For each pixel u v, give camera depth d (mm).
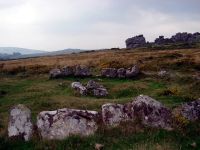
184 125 17578
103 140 15508
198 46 132750
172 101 27031
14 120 16844
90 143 15047
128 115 17625
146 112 17547
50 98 29781
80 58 89312
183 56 71938
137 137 15797
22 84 39844
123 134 16203
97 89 32625
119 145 14938
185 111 19062
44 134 16250
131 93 32969
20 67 61469
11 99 31172
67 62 71625
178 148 14898
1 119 22875
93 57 88000
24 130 16453
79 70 43938
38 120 16875
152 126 17078
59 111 17047
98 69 56219
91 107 25531
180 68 52688
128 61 64125
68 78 43094
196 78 39250
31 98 31047
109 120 17172
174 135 16438
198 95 30891
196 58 63875
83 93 32375
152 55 75750
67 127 16375
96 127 16609
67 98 29719
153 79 39969
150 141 15297
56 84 38469
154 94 30578
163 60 62625
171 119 17828
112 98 31797
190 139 16141
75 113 16938
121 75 42438
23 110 17219
